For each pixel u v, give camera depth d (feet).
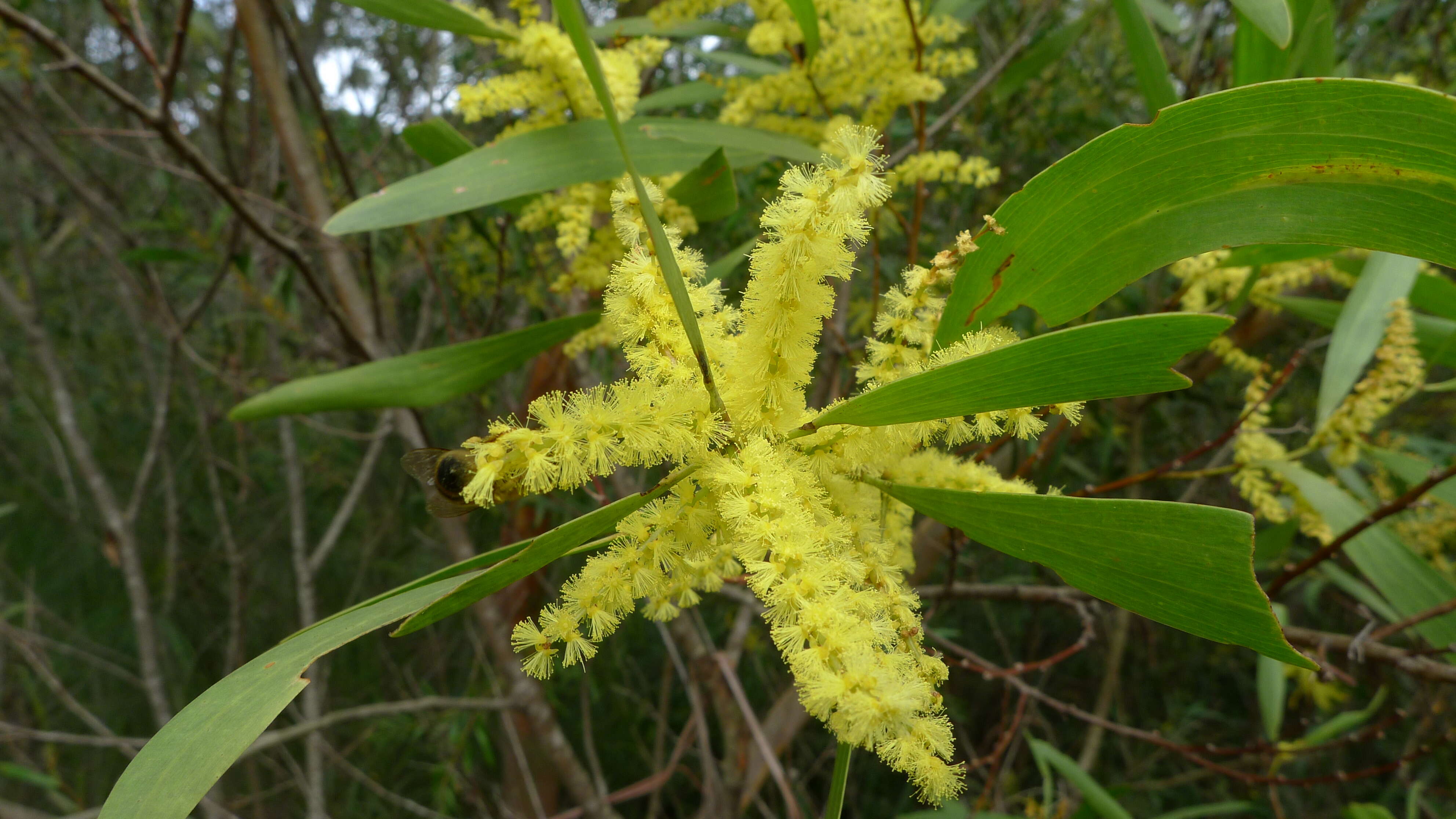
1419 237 0.38
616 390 0.42
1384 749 1.91
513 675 1.32
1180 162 0.41
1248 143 0.40
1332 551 0.82
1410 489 0.75
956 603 2.17
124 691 2.49
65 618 2.58
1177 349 0.35
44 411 2.57
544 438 0.41
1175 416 1.94
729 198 0.80
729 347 0.46
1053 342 0.36
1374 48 1.62
